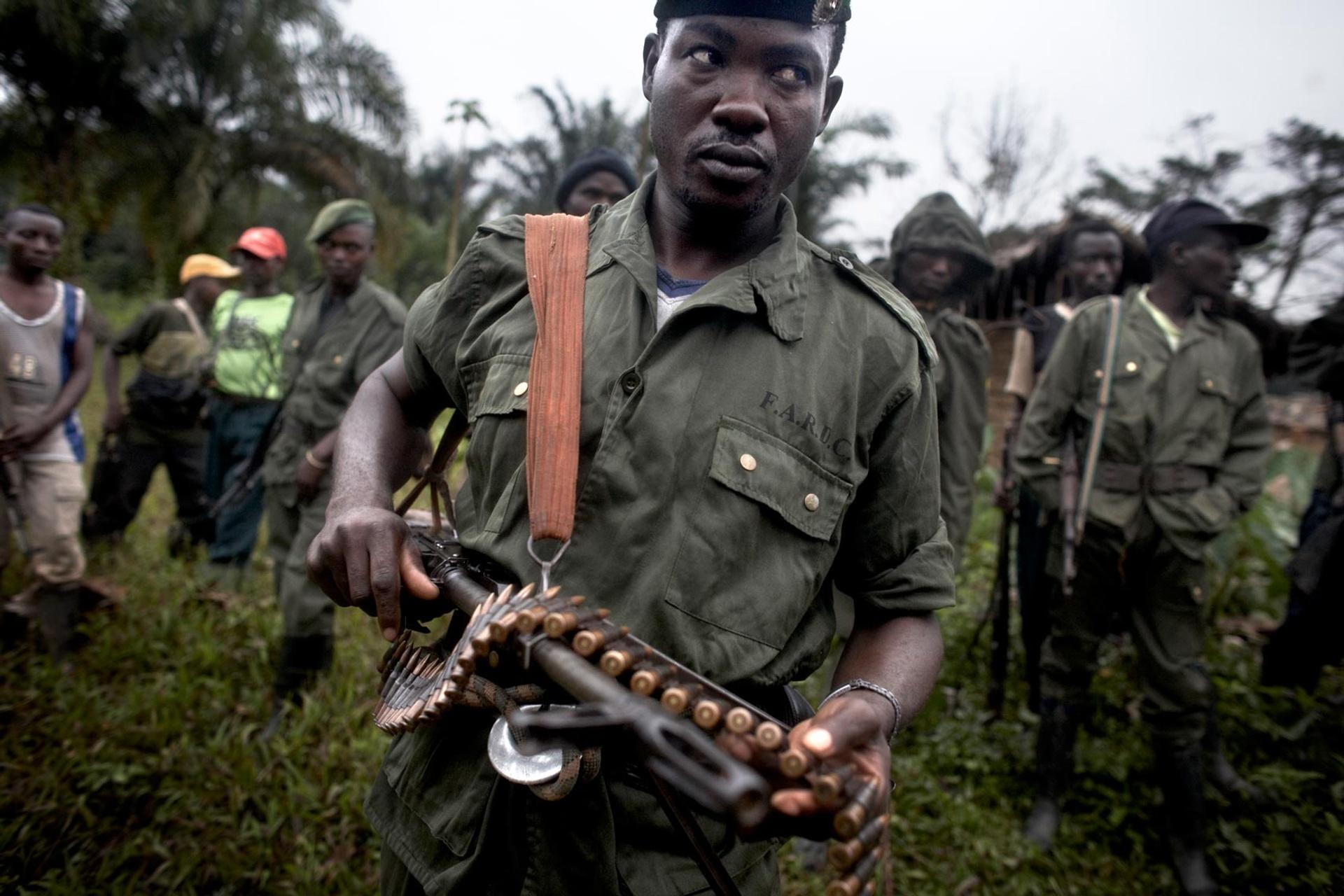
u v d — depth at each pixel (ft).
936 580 4.31
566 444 3.77
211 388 15.75
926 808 10.66
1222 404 10.47
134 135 45.32
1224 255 10.71
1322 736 11.94
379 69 48.24
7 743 9.66
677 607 3.65
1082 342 11.14
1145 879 9.87
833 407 3.93
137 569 15.23
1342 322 12.42
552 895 3.85
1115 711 12.91
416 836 4.33
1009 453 13.28
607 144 67.62
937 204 11.58
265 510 14.71
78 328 12.01
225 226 49.96
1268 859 9.83
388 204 49.29
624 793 3.87
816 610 4.22
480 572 4.09
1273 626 15.75
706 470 3.73
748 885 4.25
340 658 12.50
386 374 5.09
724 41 3.96
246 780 9.38
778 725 2.98
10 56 41.86
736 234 4.27
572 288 4.09
